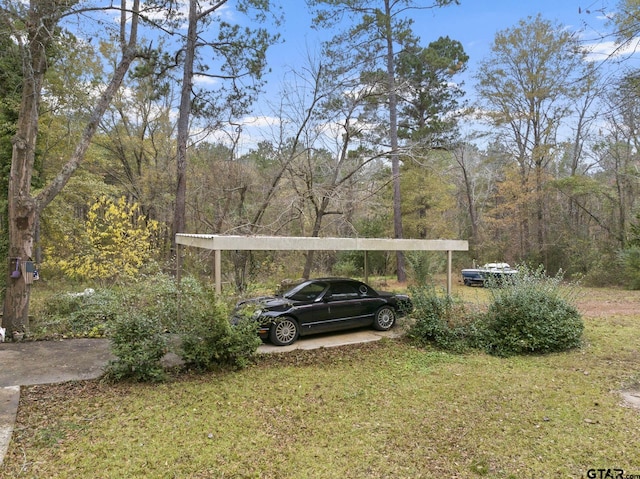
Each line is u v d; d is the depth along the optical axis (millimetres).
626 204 22562
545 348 8320
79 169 18281
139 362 6176
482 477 3758
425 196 23688
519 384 6340
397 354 8195
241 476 3756
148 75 15211
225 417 5066
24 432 4547
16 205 8828
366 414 5203
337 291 9750
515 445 4367
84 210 19938
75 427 4699
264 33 14602
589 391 5988
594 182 22875
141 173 22594
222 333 6957
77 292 11406
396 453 4199
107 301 9953
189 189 17984
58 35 9414
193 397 5723
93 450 4184
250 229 15688
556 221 25016
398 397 5805
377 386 6281
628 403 5555
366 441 4461
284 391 6020
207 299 7109
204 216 17703
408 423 4930
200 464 3943
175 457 4066
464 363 7590
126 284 11359
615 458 4078
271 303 8875
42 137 15172
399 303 10414
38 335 8789
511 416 5121
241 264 14375
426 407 5430
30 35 8820
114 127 21688
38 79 9062
